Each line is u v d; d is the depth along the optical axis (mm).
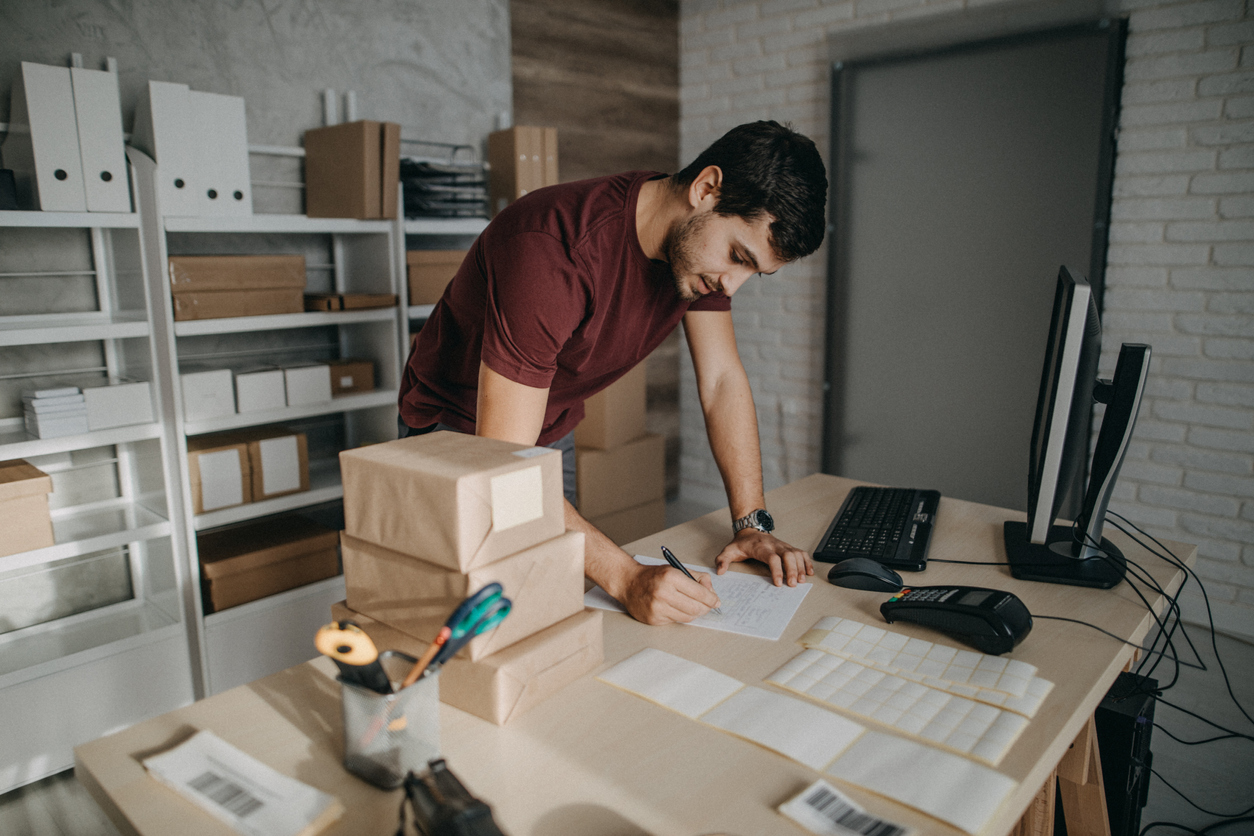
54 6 2057
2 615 2125
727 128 3625
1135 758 1270
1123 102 2602
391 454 832
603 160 3496
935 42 2949
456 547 746
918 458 3223
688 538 1350
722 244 1046
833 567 1160
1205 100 2449
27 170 1830
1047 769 750
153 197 1906
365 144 2227
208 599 2121
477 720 797
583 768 724
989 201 2900
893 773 706
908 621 1001
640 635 991
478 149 3051
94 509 2154
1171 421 2619
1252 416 2465
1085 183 2684
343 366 2375
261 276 2113
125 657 1959
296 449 2260
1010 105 2805
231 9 2375
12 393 2084
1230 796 1732
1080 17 2623
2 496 1738
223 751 738
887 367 3252
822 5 3234
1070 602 1082
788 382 3600
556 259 1066
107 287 2180
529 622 832
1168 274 2580
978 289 2973
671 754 746
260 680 885
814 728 778
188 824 653
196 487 2072
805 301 3484
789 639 980
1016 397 2938
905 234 3121
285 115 2523
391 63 2762
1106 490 1147
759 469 1416
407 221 2414
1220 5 2385
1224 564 2553
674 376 3982
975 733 765
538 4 3162
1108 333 2725
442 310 1344
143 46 2221
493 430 1081
